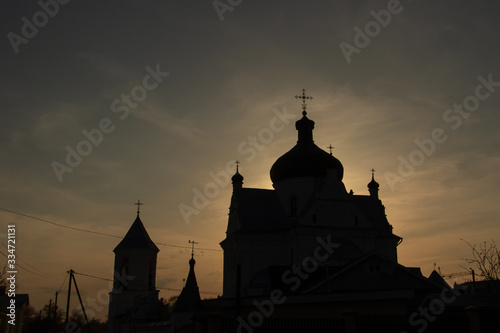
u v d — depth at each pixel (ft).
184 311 203.00
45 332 250.37
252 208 186.60
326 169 189.37
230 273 186.29
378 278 116.47
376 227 194.80
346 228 175.22
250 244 176.35
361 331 77.71
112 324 261.24
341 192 180.65
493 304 113.39
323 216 176.96
